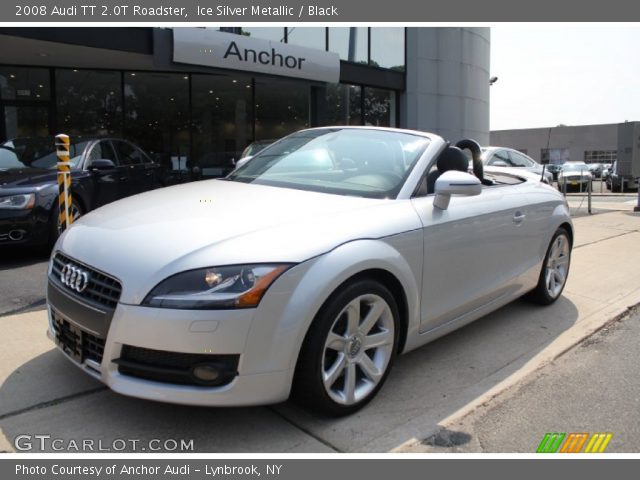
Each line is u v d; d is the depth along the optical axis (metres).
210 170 13.99
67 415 2.67
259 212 2.75
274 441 2.52
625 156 12.68
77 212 6.64
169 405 2.79
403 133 3.75
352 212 2.84
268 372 2.36
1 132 12.50
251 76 13.09
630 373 3.39
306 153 3.76
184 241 2.46
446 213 3.25
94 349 2.51
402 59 16.89
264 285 2.33
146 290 2.31
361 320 2.76
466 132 18.56
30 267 5.71
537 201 4.30
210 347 2.27
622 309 4.67
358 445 2.51
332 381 2.61
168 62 11.67
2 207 5.69
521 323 4.28
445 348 3.73
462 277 3.39
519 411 2.88
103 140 7.75
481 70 19.16
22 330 3.74
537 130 63.41
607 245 7.62
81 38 10.59
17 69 12.51
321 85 14.54
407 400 2.96
